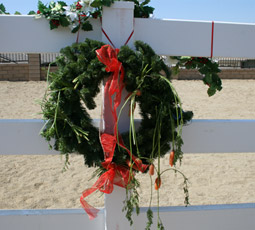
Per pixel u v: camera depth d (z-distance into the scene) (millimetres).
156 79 1615
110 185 1608
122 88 1625
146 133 1650
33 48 1712
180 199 3352
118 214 1775
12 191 3521
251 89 10641
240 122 1854
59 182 3754
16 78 12047
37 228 1789
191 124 1831
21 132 1741
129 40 1708
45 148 1764
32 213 1782
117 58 1616
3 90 9969
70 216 1795
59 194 3461
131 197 1636
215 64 1930
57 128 1642
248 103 8609
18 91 9914
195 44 1779
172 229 1858
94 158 1658
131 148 1540
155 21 1743
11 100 8578
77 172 4035
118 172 1652
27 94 9484
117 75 1563
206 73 1920
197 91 10258
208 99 9039
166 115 1618
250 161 4523
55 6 1694
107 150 1576
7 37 1695
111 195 1761
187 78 12734
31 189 3582
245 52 1813
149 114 1760
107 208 1769
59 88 1646
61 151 1685
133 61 1599
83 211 1813
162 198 3365
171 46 1769
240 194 3514
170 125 1681
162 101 1645
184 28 1764
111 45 1699
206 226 1874
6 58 15406
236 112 7602
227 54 1806
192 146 1849
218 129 1848
